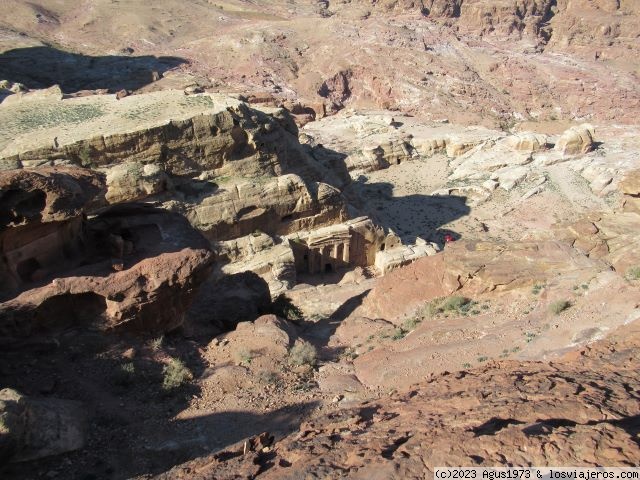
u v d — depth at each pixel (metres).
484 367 14.50
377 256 44.12
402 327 22.22
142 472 12.90
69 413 14.05
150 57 121.25
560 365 12.86
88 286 17.03
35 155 32.25
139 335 18.41
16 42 111.19
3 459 11.87
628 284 19.94
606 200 62.19
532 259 23.23
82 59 112.44
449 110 116.75
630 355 12.56
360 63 128.50
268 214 39.88
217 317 23.67
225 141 37.94
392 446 9.47
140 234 19.80
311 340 22.11
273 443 12.52
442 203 64.50
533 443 8.19
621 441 7.96
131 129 34.41
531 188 65.94
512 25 159.62
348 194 53.53
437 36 148.38
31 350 16.34
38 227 16.92
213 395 16.55
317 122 95.25
